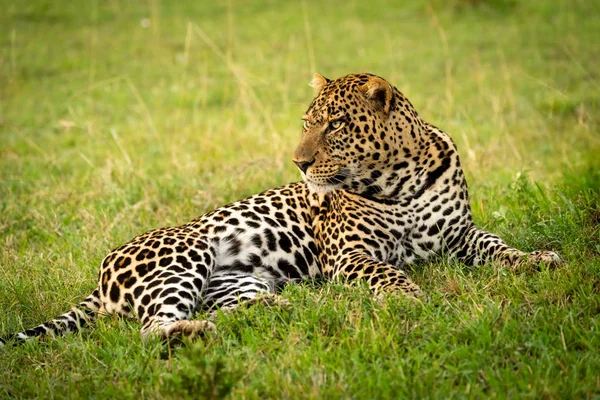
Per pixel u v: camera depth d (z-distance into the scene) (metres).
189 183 17.28
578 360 8.68
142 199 16.61
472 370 8.49
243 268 12.05
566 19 34.03
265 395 8.47
